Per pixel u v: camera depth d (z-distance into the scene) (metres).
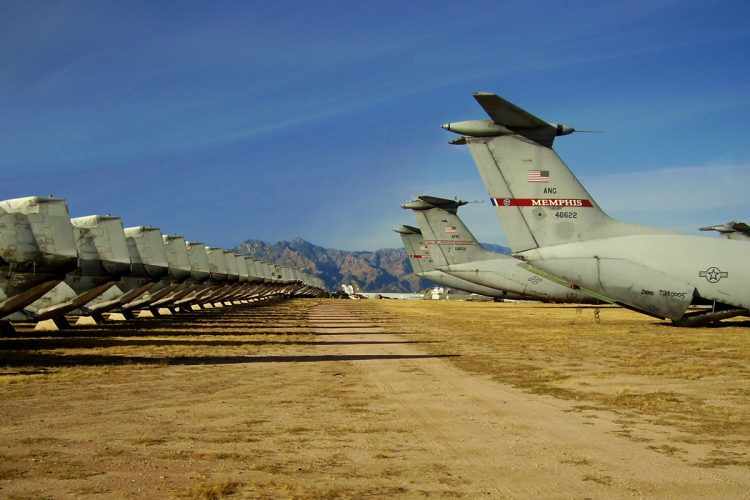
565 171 45.38
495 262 90.44
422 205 91.31
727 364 25.75
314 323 58.91
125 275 43.12
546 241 45.97
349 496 8.77
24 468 10.03
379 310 99.00
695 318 47.59
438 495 8.88
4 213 30.55
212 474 9.78
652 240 46.72
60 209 31.53
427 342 37.53
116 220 43.25
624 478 9.81
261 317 69.56
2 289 30.53
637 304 47.00
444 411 15.62
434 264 91.38
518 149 44.94
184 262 61.00
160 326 50.50
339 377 21.92
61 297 42.12
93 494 8.70
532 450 11.64
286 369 24.12
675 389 19.33
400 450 11.58
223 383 20.19
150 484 9.20
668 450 11.66
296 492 8.91
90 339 36.84
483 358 28.48
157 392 18.14
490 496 8.84
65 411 15.05
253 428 13.39
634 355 29.55
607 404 16.70
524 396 18.02
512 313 83.25
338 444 12.00
